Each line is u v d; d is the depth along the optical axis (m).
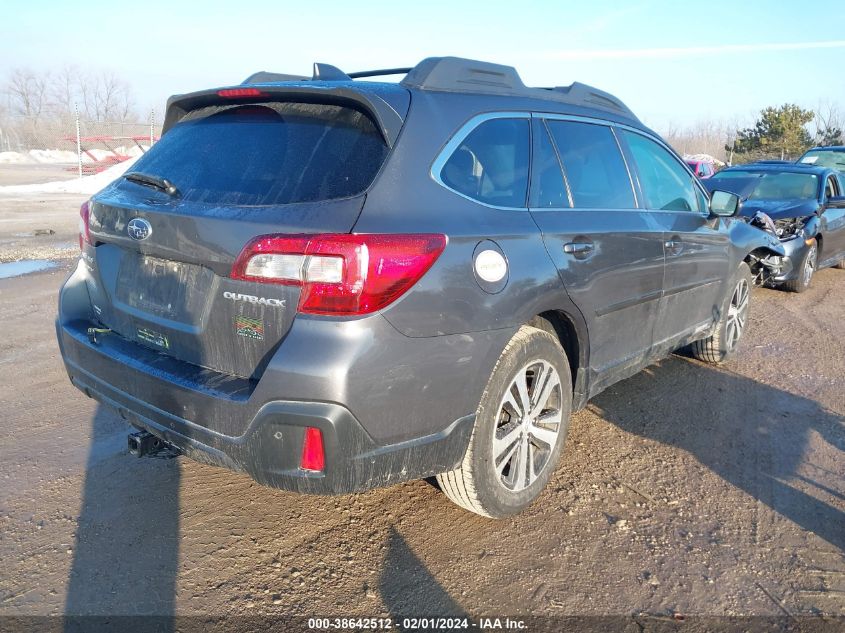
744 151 42.03
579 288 3.23
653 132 4.41
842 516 3.29
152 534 3.04
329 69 3.34
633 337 3.88
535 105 3.38
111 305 3.11
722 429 4.28
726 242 4.91
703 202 4.83
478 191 2.89
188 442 2.61
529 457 3.19
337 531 3.10
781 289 8.95
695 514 3.29
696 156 34.66
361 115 2.70
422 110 2.78
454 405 2.67
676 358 5.73
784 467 3.78
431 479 3.59
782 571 2.87
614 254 3.49
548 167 3.33
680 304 4.36
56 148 61.25
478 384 2.74
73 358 3.18
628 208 3.84
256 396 2.38
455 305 2.59
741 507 3.36
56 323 3.38
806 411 4.61
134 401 2.80
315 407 2.32
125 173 3.21
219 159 2.82
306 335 2.34
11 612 2.52
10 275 9.07
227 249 2.47
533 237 3.00
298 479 2.40
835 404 4.75
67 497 3.32
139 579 2.73
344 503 3.33
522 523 3.18
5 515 3.15
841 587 2.77
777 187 9.58
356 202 2.45
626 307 3.69
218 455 2.53
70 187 27.33
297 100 2.82
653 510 3.32
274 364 2.35
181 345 2.72
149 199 2.86
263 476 2.44
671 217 4.20
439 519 3.21
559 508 3.32
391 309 2.40
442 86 2.97
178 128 3.20
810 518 3.27
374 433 2.44
